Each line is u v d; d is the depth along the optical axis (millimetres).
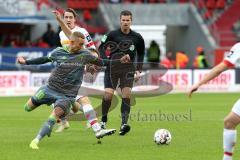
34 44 93500
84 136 35719
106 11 103438
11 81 77625
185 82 85500
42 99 30922
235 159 28109
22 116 49875
